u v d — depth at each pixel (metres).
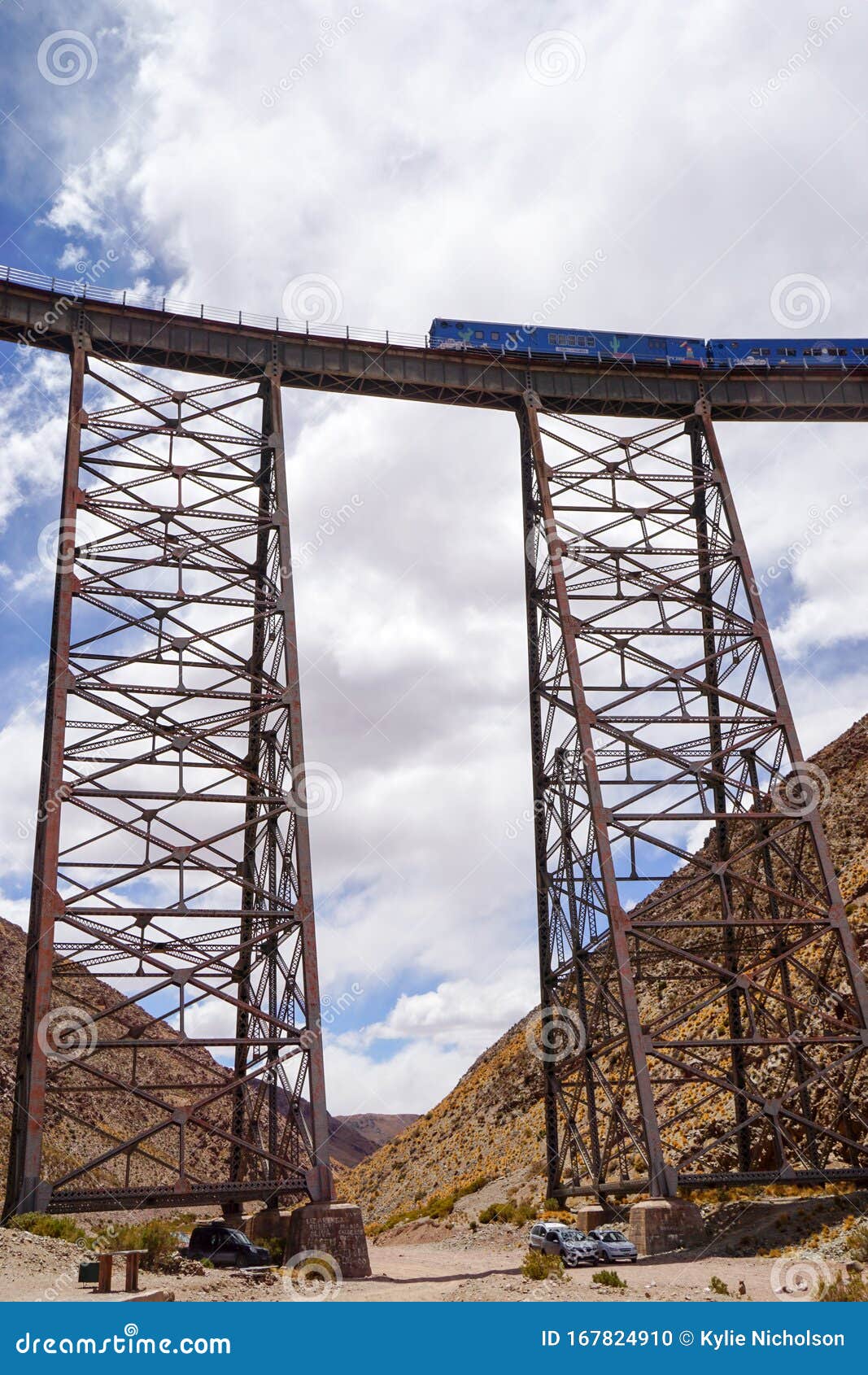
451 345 54.22
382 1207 86.25
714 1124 54.84
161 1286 27.94
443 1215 66.88
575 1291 28.41
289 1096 40.78
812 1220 39.06
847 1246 33.12
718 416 57.06
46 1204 35.66
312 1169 38.34
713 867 45.78
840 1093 46.62
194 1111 38.06
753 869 55.16
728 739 50.88
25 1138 36.56
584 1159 47.09
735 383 56.66
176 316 49.62
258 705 47.81
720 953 51.03
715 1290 28.67
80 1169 36.44
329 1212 37.00
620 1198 51.81
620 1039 44.38
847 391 57.38
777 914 52.62
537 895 50.81
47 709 44.06
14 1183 37.75
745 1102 49.44
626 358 54.47
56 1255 29.58
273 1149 43.53
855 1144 42.81
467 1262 43.06
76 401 46.78
